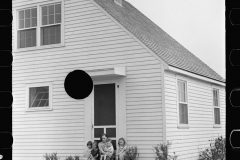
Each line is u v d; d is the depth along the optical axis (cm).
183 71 1102
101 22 1106
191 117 1198
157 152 947
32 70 1204
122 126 1043
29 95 1205
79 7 1148
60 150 1131
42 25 1203
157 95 1006
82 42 1132
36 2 1207
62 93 1148
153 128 1001
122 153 998
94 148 1038
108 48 1088
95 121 1091
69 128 1127
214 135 1391
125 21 1185
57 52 1169
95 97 1098
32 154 1173
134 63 1047
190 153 1150
